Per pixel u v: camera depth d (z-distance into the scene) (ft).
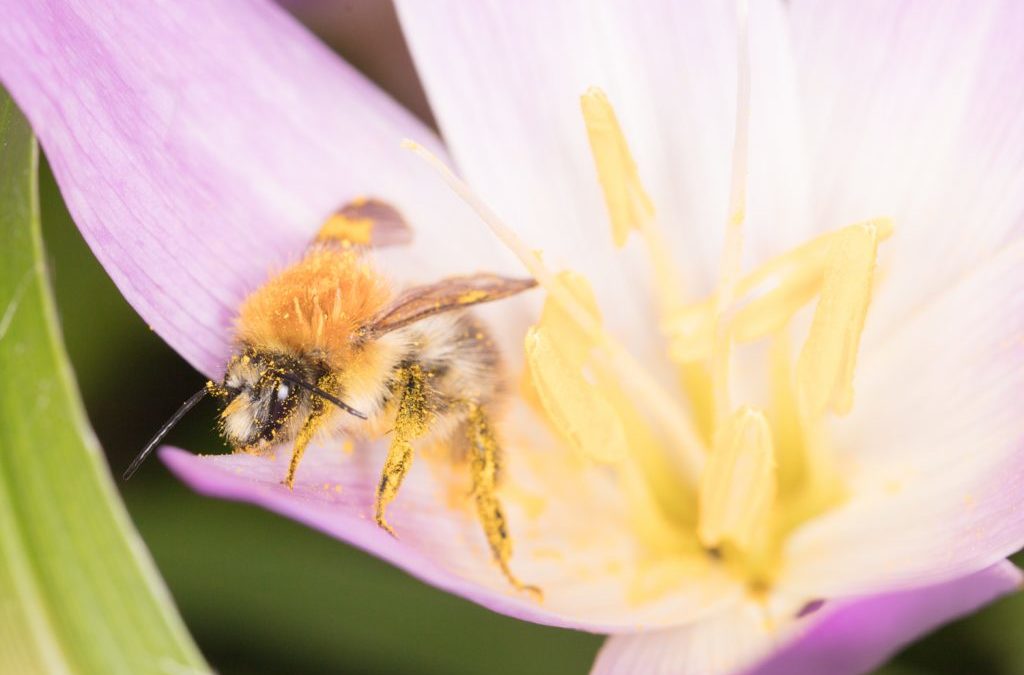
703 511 0.41
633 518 0.42
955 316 0.41
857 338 0.40
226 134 0.40
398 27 0.47
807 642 0.35
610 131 0.41
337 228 0.39
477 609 0.44
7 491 0.35
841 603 0.35
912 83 0.42
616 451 0.40
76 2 0.38
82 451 0.35
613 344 0.41
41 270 0.35
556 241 0.43
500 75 0.43
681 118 0.43
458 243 0.42
